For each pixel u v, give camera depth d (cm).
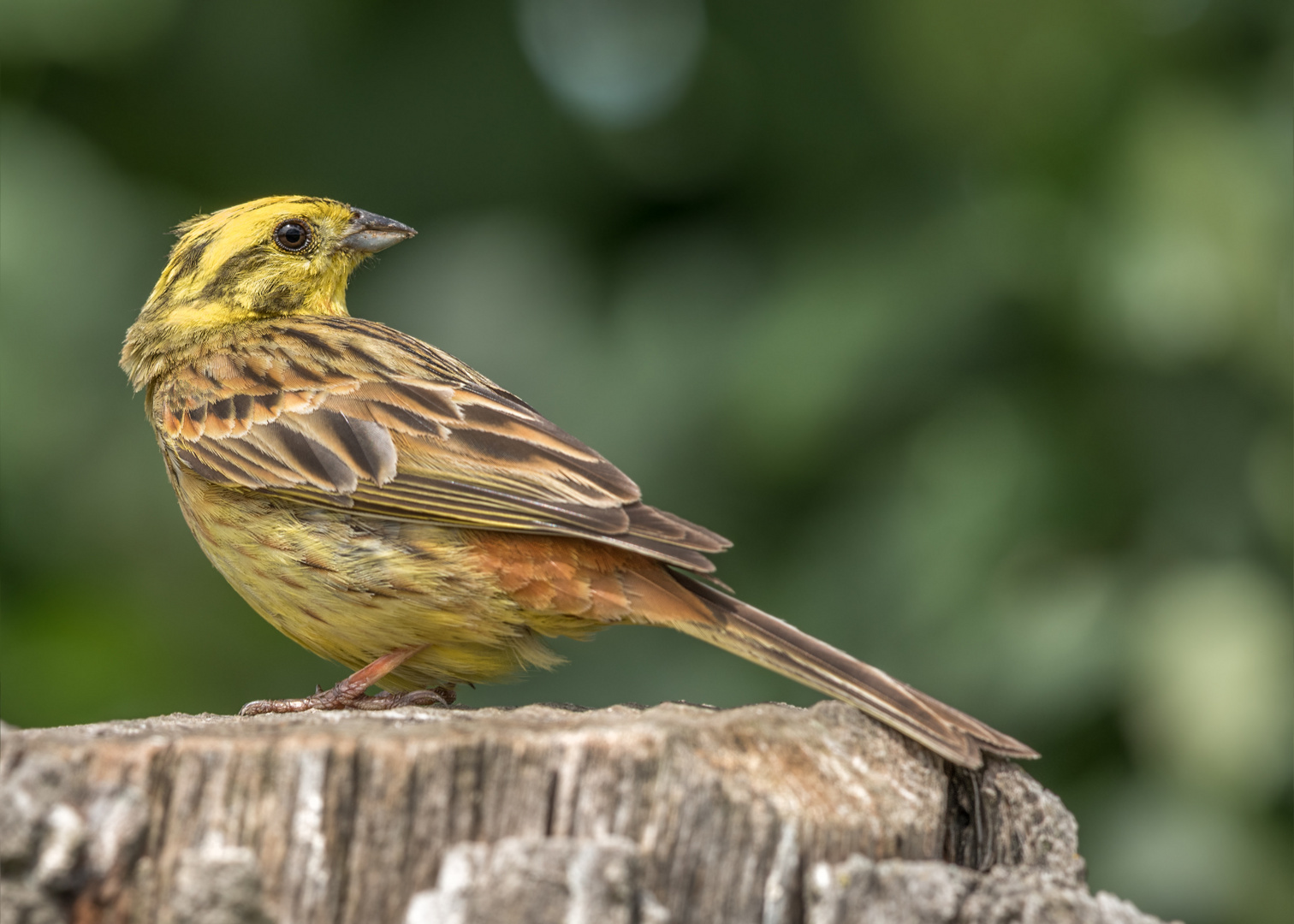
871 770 620
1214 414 1096
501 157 1374
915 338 1142
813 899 561
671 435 1230
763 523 1245
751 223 1353
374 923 547
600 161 1369
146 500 1218
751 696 1212
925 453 1152
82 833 534
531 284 1303
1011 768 658
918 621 1109
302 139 1382
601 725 597
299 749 555
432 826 553
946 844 632
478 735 570
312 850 548
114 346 1190
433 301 1316
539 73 1361
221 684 1272
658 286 1309
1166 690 1019
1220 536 1090
